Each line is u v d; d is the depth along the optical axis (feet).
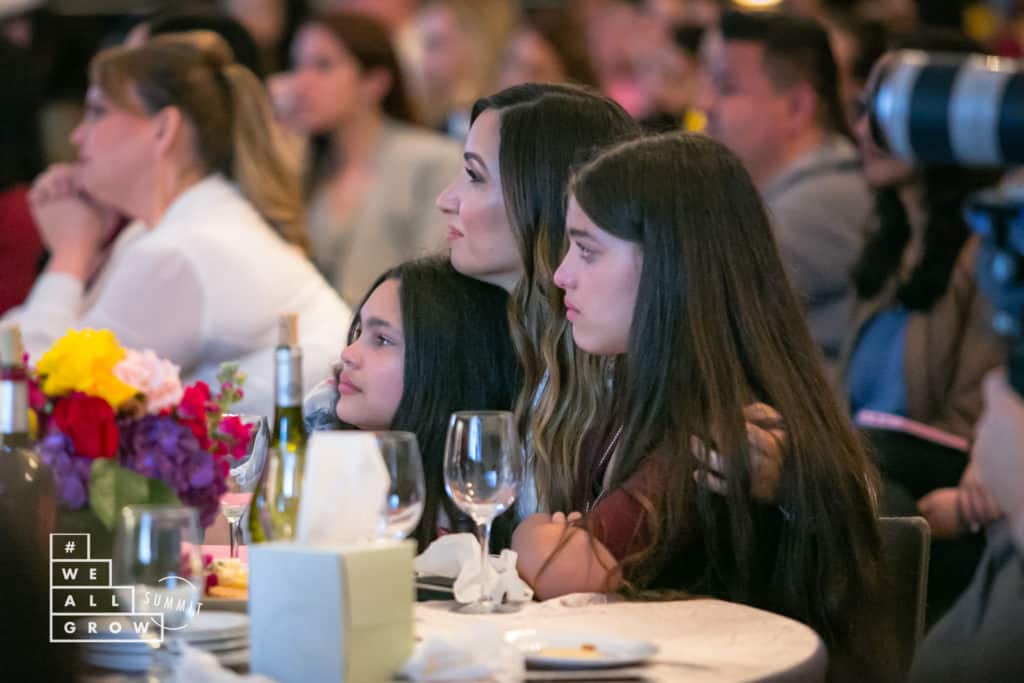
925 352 30.81
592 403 22.44
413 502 16.70
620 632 17.44
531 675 15.48
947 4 55.98
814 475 20.07
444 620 17.93
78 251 33.96
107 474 16.48
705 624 17.81
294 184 33.22
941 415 30.86
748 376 20.59
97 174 31.89
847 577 20.21
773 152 38.14
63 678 15.90
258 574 15.37
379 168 48.91
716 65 38.50
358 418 23.04
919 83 16.05
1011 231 15.64
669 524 19.57
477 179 23.49
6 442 16.14
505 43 66.64
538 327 22.97
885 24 43.04
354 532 15.74
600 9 59.67
